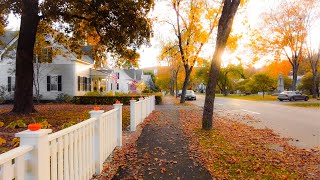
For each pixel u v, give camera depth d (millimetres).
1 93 31000
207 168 6203
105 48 23562
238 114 20188
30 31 18125
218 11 23500
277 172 5988
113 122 7664
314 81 47844
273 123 14820
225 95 79000
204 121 11930
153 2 18000
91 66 38094
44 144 3109
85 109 22422
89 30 20812
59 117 16094
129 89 58219
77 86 32594
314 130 12266
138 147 8328
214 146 8500
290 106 29641
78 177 4688
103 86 43188
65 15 17469
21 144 2924
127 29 17078
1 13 16516
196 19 27047
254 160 6902
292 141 9609
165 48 33938
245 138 9992
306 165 6566
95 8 16750
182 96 33750
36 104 29109
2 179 2398
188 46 28750
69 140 4270
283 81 73812
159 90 85688
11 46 30000
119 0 16219
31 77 18516
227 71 76500
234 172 5957
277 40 43094
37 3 17703
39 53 27656
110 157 7070
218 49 11594
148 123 14078
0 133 10656
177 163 6578
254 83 56562
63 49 31078
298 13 41469
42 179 3049
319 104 32312
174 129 12016
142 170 6027
